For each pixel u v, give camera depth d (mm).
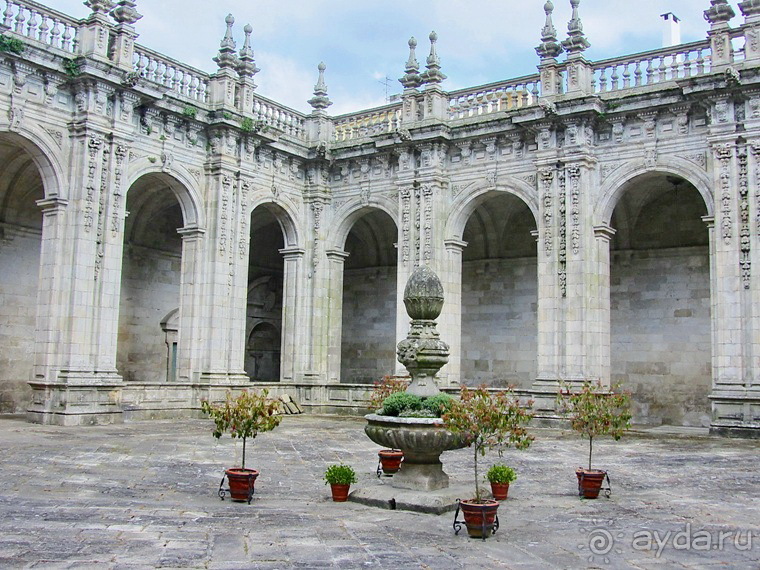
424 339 14664
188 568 9062
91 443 20219
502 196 35219
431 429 13305
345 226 35125
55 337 25188
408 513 12578
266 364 42156
